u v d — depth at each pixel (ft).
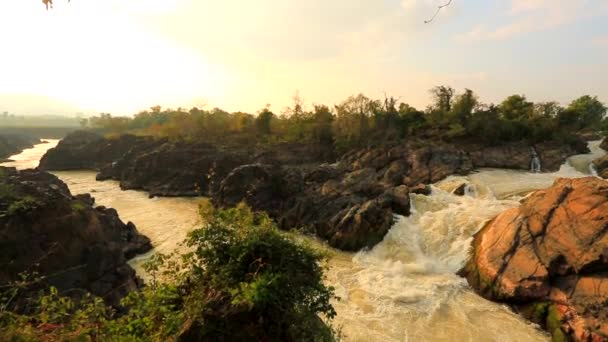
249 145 214.07
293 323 21.35
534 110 178.81
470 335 52.24
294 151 198.70
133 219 112.16
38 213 58.29
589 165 135.23
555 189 68.74
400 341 50.67
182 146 188.44
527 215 68.23
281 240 23.82
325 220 92.73
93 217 67.92
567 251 57.82
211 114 272.72
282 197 116.06
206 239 24.16
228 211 25.36
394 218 90.58
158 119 359.05
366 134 190.08
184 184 159.02
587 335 48.21
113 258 65.87
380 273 71.77
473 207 93.76
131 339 20.04
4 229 53.52
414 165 138.00
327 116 222.07
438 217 89.66
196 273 23.77
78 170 235.81
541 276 57.16
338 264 77.30
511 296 58.34
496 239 68.54
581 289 53.52
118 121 357.00
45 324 21.12
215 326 19.98
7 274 50.72
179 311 21.67
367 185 105.91
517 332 53.21
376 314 57.26
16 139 378.73
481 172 134.21
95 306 22.68
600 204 59.62
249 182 119.75
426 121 191.72
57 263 57.41
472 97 176.96
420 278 69.31
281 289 21.31
